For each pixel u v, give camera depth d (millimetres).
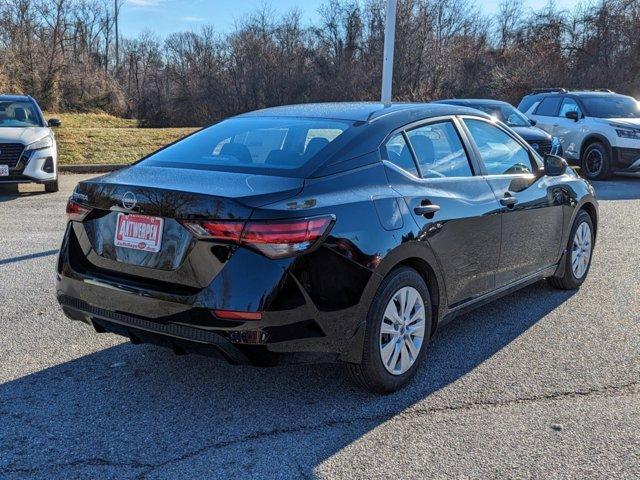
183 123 43375
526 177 4945
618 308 5254
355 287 3359
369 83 35250
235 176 3486
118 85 43375
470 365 4145
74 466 2998
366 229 3428
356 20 38906
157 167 3783
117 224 3496
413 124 4141
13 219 8805
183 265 3234
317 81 39594
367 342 3510
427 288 3895
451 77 33188
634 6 30375
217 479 2896
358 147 3713
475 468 2980
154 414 3500
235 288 3113
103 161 16172
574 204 5477
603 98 14758
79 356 4250
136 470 2967
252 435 3281
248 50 42031
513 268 4754
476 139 4641
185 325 3229
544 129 15289
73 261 3697
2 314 4988
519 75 30875
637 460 3047
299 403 3627
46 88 36469
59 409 3541
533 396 3705
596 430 3316
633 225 8711
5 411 3506
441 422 3408
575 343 4512
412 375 3881
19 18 36656
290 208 3174
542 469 2975
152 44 49594
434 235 3855
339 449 3145
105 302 3516
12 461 3033
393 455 3088
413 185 3881
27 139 10602
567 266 5562
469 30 36000
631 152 13320
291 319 3172
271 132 4012
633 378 3941
